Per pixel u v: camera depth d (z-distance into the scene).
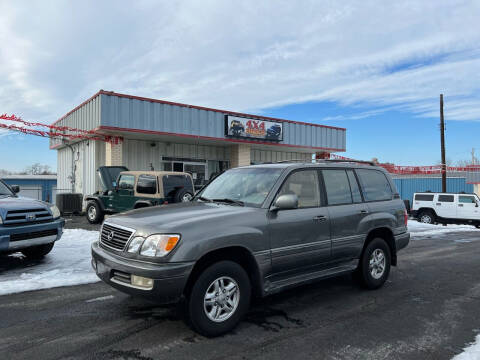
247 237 3.80
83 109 14.55
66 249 7.77
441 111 24.55
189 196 10.69
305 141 19.55
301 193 4.58
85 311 4.30
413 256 8.53
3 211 5.73
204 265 3.67
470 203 17.30
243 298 3.79
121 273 3.63
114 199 11.53
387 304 4.78
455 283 5.95
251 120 17.08
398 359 3.25
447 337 3.74
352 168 5.41
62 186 19.00
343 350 3.41
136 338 3.58
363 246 5.21
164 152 17.08
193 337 3.62
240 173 5.03
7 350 3.30
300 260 4.31
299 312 4.42
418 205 18.92
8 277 5.68
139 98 13.78
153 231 3.50
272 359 3.21
